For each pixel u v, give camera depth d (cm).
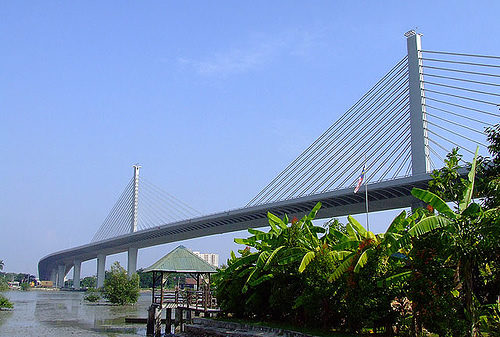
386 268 2578
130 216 14425
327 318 2900
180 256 4666
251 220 9425
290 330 2862
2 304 7931
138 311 7825
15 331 5000
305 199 7612
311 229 3341
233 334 3108
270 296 3272
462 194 2472
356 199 7156
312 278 2848
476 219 2330
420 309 2331
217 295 3947
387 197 6838
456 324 2234
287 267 3147
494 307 2377
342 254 2903
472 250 2253
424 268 2320
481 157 2814
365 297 2541
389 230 2656
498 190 2448
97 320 6181
